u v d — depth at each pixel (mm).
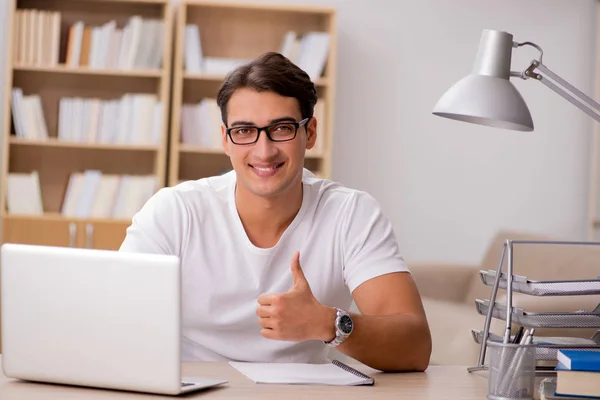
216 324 2371
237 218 2361
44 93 5770
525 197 6438
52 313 1777
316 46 5801
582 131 6457
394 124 6266
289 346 2371
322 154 5816
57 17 5547
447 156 6344
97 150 5879
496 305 2074
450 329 4461
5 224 5395
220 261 2367
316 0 6125
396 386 1904
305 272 2377
